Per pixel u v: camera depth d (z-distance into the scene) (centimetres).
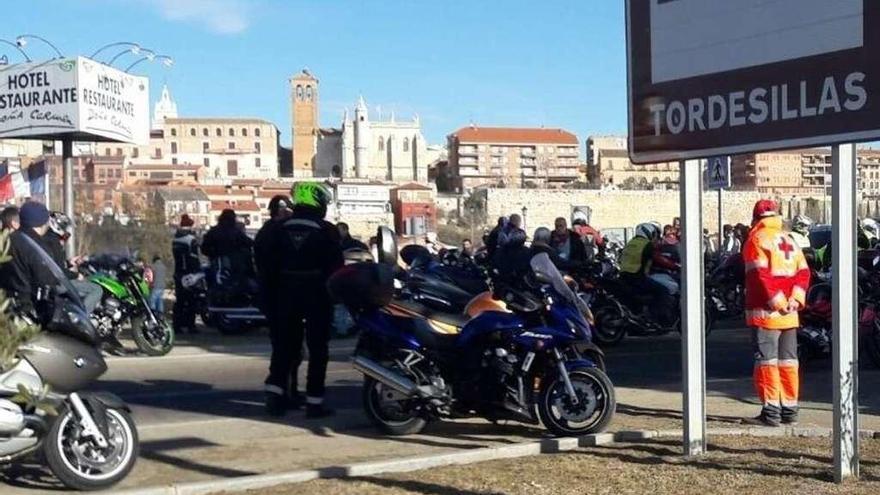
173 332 1522
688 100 638
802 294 836
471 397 788
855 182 609
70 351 610
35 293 604
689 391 709
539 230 1351
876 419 897
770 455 709
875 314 1231
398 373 791
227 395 1055
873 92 543
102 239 2148
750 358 1366
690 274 704
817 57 567
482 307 792
